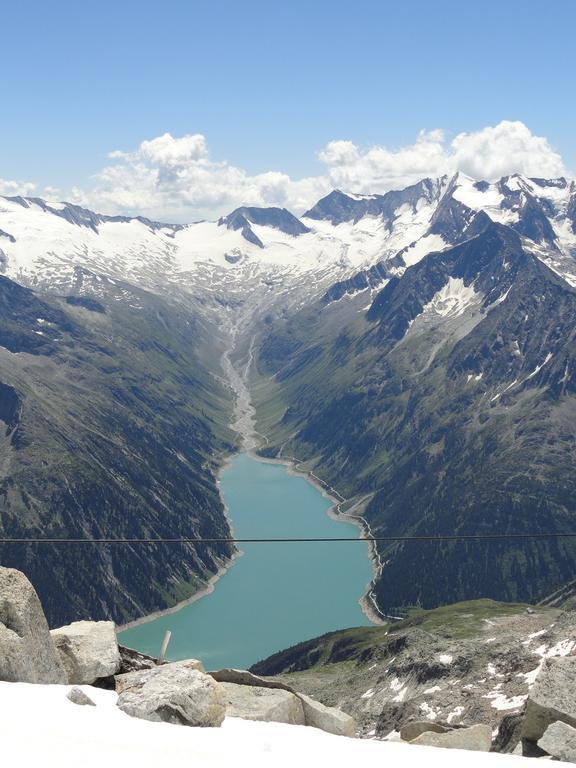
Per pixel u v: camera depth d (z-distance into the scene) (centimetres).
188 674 2478
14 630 2631
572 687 2594
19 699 2233
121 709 2283
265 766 1919
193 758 1914
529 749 2602
